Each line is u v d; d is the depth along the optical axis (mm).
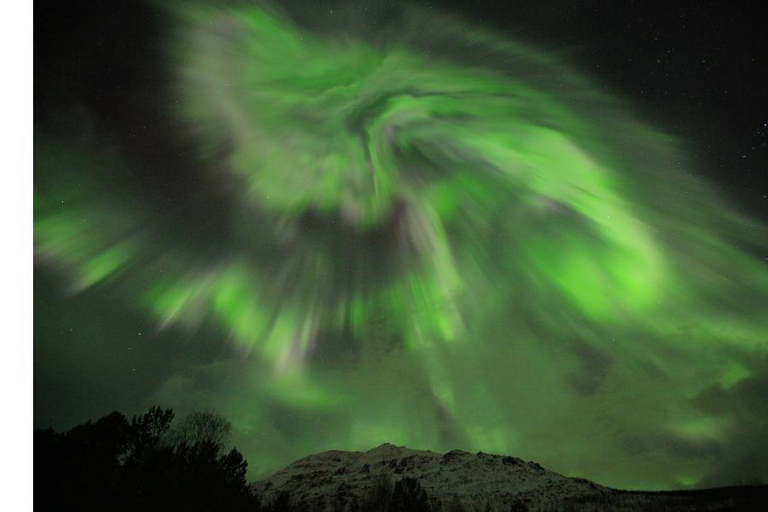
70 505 19953
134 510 21750
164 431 27656
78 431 23953
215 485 26531
